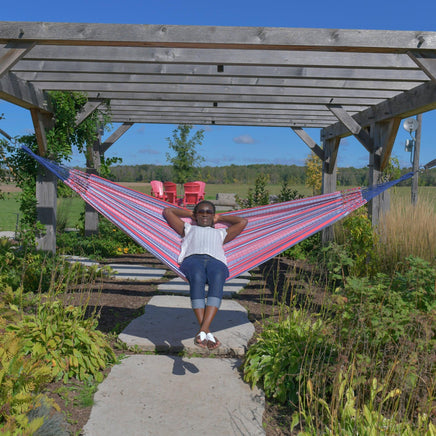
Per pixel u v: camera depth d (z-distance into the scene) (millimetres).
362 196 5109
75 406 2949
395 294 3414
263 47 4203
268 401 3166
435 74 4203
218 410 2982
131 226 4496
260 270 7910
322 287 6066
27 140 6641
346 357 2758
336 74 5340
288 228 4941
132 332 4273
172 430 2729
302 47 4172
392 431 2377
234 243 4734
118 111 9492
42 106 6277
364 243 6355
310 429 2537
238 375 3518
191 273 3814
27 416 2529
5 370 2533
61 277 4137
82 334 3496
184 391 3227
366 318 3162
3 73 4207
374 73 5305
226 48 4254
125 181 41062
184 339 4121
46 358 3205
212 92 6758
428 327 2953
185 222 4723
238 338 4184
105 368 3551
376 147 7047
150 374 3484
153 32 4109
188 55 4684
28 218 6750
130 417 2857
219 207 19188
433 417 2654
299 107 8039
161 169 41000
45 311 3684
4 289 4977
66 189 7945
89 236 10109
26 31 4102
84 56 4734
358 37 4109
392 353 2975
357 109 7582
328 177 9820
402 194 8062
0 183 6508
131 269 7691
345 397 2834
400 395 2572
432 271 3764
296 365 3182
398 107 6258
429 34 4121
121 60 4719
